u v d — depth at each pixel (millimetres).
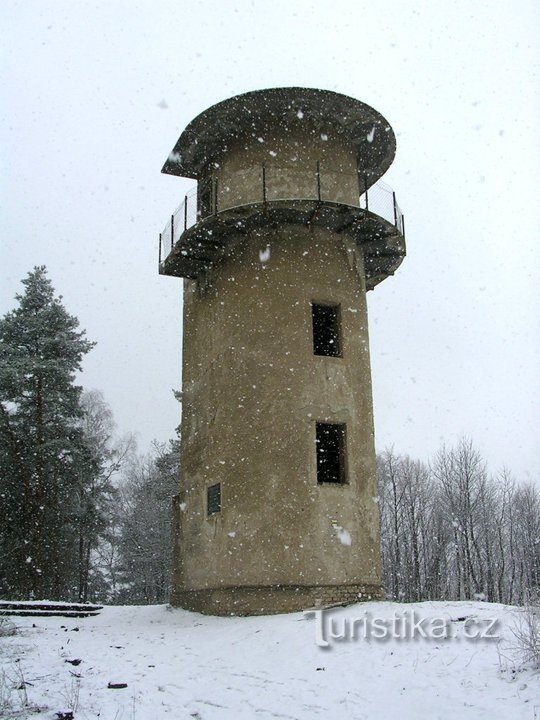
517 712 7680
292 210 18703
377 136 21188
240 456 18125
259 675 11328
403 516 51000
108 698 10086
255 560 17125
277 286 18812
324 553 17094
